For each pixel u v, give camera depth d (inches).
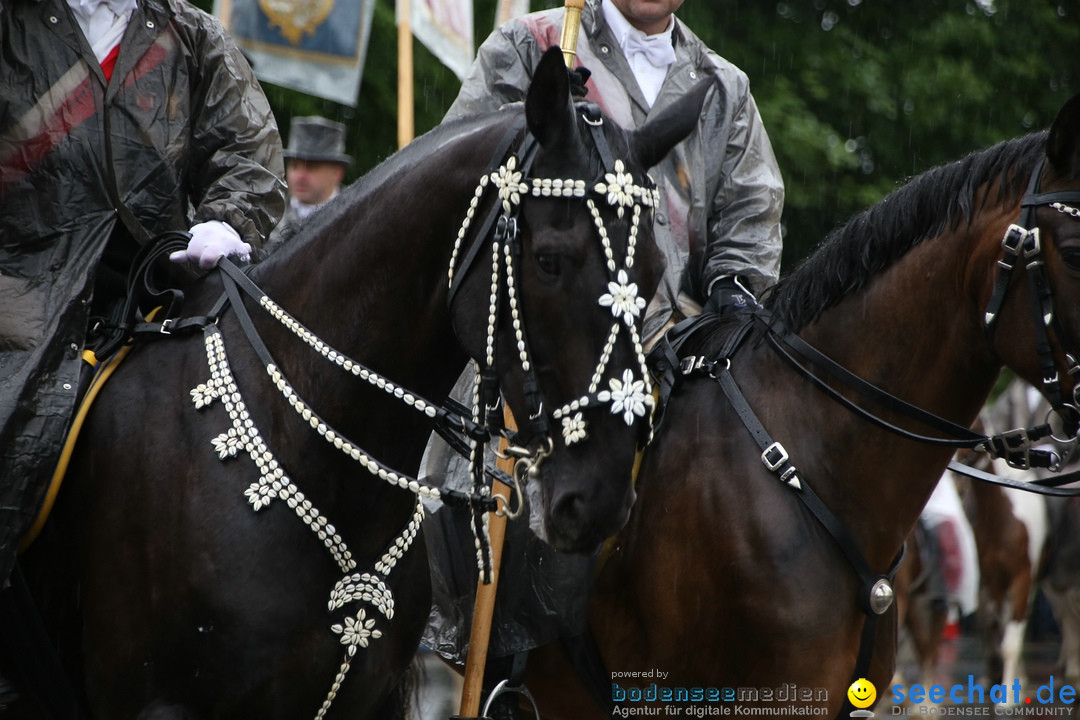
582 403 186.7
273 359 214.2
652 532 261.1
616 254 189.2
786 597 244.5
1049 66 1044.5
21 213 231.3
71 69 236.5
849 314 254.4
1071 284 227.8
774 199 311.0
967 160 245.9
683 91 308.7
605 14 308.3
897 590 441.1
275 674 204.8
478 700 266.7
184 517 206.4
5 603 217.9
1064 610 652.7
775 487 250.5
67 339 222.1
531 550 271.1
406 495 217.3
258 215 252.1
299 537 207.8
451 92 861.8
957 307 242.8
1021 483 254.8
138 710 208.8
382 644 216.8
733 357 267.7
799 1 994.1
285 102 822.5
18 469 209.5
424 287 207.0
